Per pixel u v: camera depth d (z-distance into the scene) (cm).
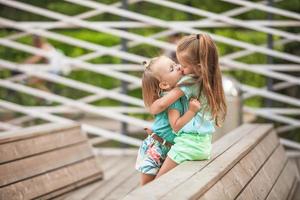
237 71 1134
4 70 1195
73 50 1266
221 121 505
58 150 670
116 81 1234
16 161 585
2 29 1243
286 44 1095
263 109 943
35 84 1170
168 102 492
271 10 943
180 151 494
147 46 1179
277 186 585
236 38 1163
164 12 1254
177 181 393
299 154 933
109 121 1237
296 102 934
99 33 1262
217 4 1237
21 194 570
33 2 1284
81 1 954
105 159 916
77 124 743
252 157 553
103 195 654
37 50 965
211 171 429
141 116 1155
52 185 629
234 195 432
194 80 495
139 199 341
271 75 937
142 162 530
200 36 497
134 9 1263
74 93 1220
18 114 1174
